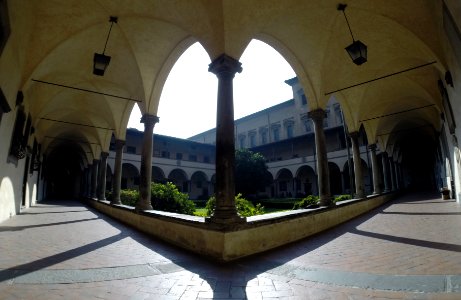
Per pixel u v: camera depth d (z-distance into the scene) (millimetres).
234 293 3588
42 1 8023
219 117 6312
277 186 44188
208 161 49031
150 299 3381
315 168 37406
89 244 6684
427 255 5133
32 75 9453
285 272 4488
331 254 5625
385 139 24953
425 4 7129
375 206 16188
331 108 41250
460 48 5527
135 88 12062
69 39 9359
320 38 9820
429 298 3182
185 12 7371
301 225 7648
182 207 14977
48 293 3486
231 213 5625
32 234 7840
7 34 6203
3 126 8438
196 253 5887
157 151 42781
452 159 15852
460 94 7277
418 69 12328
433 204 15391
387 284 3707
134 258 5406
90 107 17078
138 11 8367
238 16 6754
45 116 17969
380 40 10102
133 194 17125
